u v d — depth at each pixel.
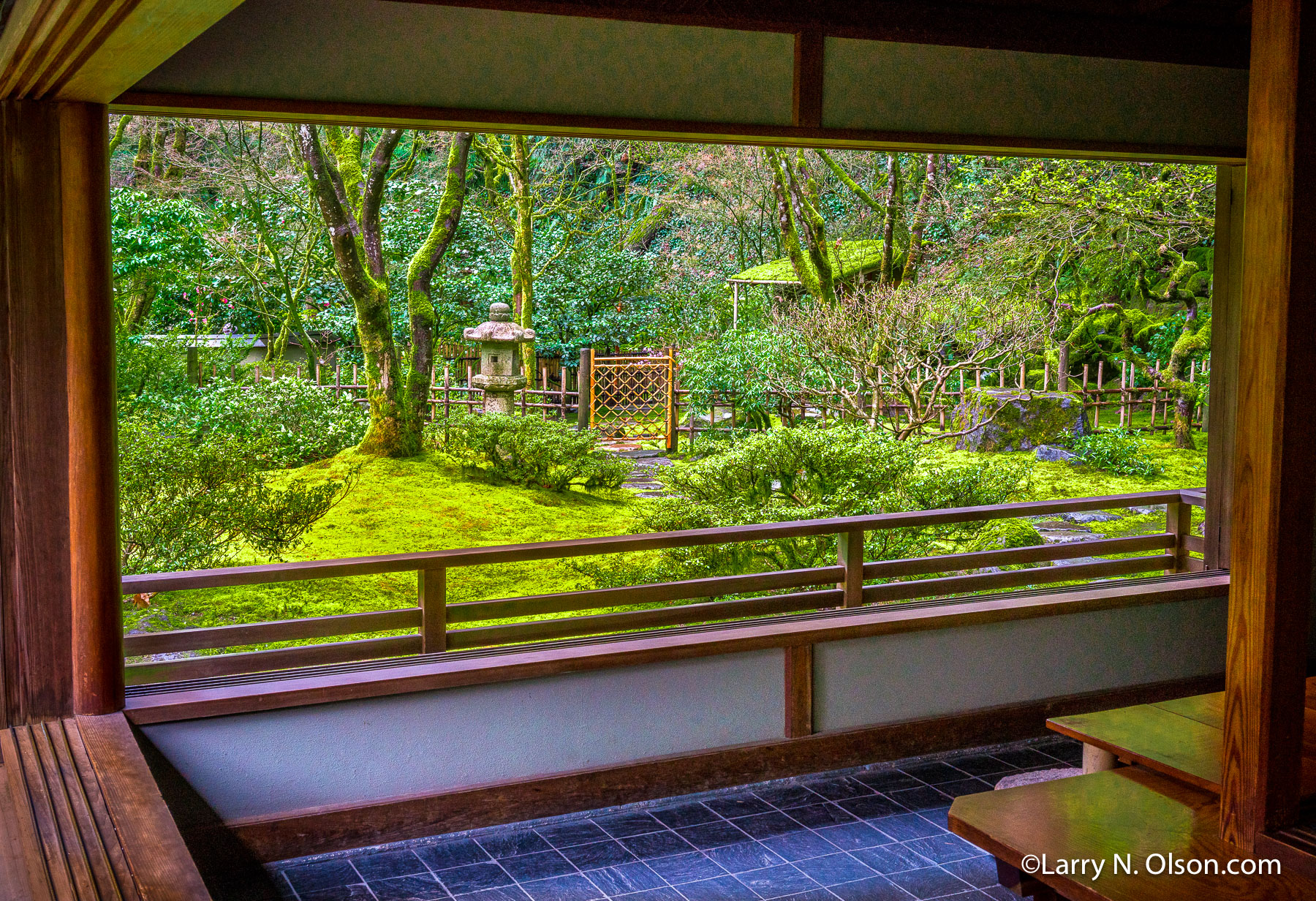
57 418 3.19
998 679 4.62
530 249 14.98
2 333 3.11
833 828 3.85
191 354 11.43
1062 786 2.54
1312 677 3.13
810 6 3.88
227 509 6.25
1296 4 1.95
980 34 4.13
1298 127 1.97
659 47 3.76
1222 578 5.08
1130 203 12.02
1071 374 14.98
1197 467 11.77
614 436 13.60
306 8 3.36
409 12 3.46
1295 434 2.06
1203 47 4.52
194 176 13.61
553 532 8.70
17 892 2.29
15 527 3.18
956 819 2.39
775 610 4.62
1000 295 13.04
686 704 4.10
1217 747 2.61
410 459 10.47
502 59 3.59
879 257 14.41
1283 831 2.14
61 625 3.26
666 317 16.97
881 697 4.41
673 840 3.75
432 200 15.05
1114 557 7.84
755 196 16.81
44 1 1.97
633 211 18.62
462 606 4.10
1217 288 5.16
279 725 3.54
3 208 3.07
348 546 8.00
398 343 14.66
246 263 13.95
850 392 11.61
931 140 4.14
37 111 3.07
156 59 2.33
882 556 6.26
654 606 6.49
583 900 3.34
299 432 10.37
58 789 2.78
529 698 3.86
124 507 5.99
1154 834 2.27
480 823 3.80
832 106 4.00
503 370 12.10
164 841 2.50
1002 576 5.11
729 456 6.70
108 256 3.17
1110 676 4.84
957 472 6.97
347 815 3.63
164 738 3.39
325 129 11.59
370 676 3.64
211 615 6.29
